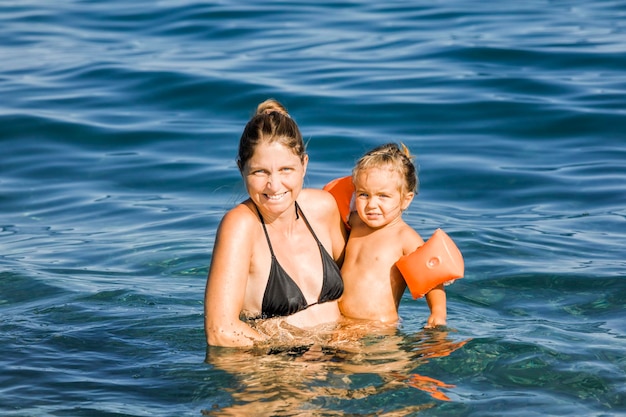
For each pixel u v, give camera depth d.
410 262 7.60
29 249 10.39
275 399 6.35
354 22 19.72
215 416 6.16
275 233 7.43
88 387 6.74
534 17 19.81
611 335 7.69
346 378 6.66
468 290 8.95
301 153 7.16
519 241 10.22
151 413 6.29
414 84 15.68
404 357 7.05
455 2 21.47
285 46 17.92
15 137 13.98
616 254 9.80
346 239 8.00
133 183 12.54
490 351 7.18
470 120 14.29
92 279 9.41
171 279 9.43
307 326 7.46
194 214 11.42
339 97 15.06
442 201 11.78
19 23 20.11
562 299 8.68
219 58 17.23
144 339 7.73
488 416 6.17
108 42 18.61
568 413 6.25
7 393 6.64
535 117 14.32
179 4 21.30
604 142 13.53
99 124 14.37
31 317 8.30
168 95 15.48
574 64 16.45
